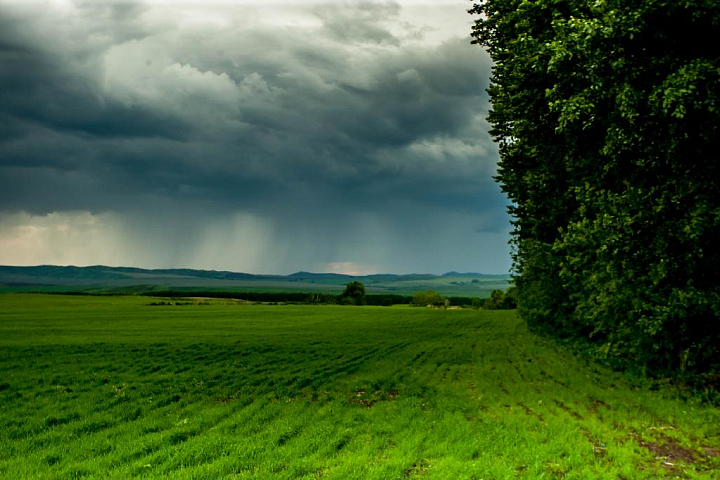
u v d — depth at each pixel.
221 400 19.50
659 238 15.63
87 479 10.26
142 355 33.66
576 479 9.98
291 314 97.69
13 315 79.94
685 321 16.83
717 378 20.88
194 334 51.06
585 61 14.80
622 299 17.45
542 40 17.88
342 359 32.72
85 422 15.61
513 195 32.31
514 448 12.09
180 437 13.78
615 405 17.33
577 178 20.34
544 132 21.17
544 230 30.95
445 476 10.07
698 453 12.01
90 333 50.41
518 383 22.86
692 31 13.38
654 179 16.23
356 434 13.91
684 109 12.41
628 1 13.12
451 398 19.36
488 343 44.91
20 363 29.06
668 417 15.32
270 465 10.98
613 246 16.62
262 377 24.98
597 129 17.11
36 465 11.35
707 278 16.09
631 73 13.44
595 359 29.88
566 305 32.78
